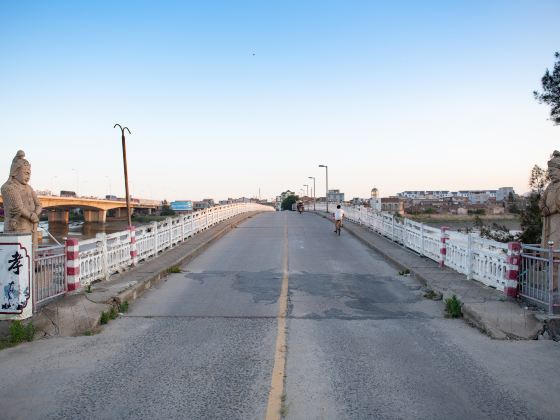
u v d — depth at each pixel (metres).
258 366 6.43
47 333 7.86
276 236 26.11
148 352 7.03
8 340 7.49
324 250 19.88
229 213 38.84
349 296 11.07
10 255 7.84
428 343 7.46
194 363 6.54
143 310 9.70
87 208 67.75
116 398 5.40
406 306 10.06
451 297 9.77
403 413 5.02
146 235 15.72
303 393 5.53
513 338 7.70
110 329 8.30
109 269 12.27
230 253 18.92
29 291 8.05
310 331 8.16
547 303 8.27
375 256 17.95
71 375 6.11
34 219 9.95
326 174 58.97
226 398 5.39
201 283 12.67
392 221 21.91
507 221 39.19
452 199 145.25
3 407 5.18
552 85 19.23
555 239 9.56
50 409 5.12
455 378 5.99
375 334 7.98
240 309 9.80
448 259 13.92
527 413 5.03
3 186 9.66
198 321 8.84
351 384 5.80
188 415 4.98
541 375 6.10
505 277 9.86
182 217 21.52
